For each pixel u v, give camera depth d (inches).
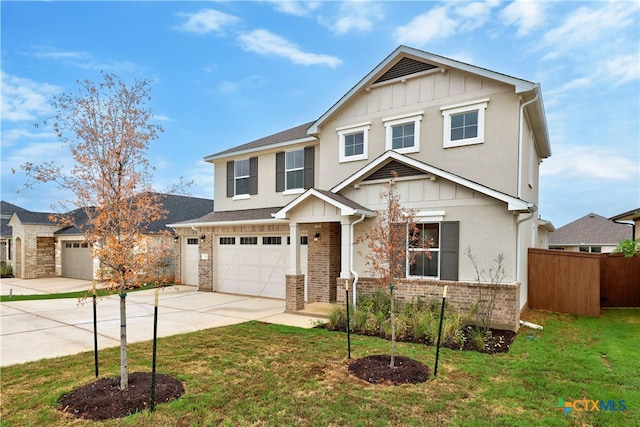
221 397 196.2
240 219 568.1
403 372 228.8
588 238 1175.6
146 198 210.2
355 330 342.6
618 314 439.8
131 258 201.9
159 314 433.4
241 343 300.8
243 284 598.9
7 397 195.9
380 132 475.2
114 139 202.1
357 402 191.5
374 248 266.7
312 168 550.0
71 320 395.9
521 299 409.4
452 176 373.1
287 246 550.0
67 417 173.9
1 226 1088.2
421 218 396.5
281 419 173.6
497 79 389.7
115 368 240.2
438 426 168.2
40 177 197.0
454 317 330.3
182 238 724.7
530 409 185.3
